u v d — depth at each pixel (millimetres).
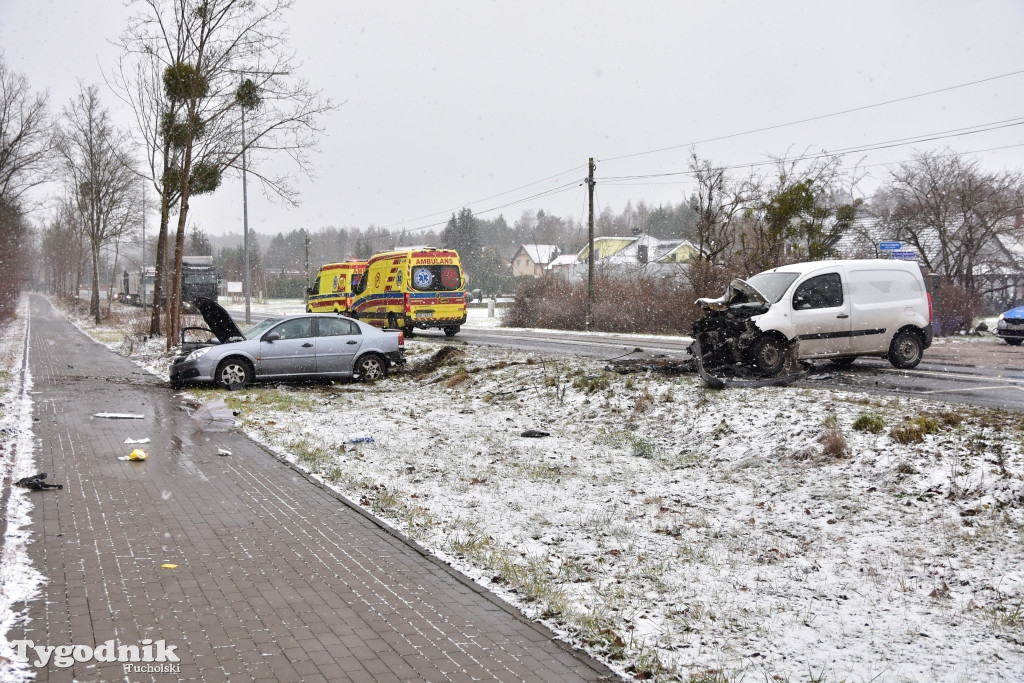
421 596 5461
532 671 4371
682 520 7426
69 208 58406
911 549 6398
